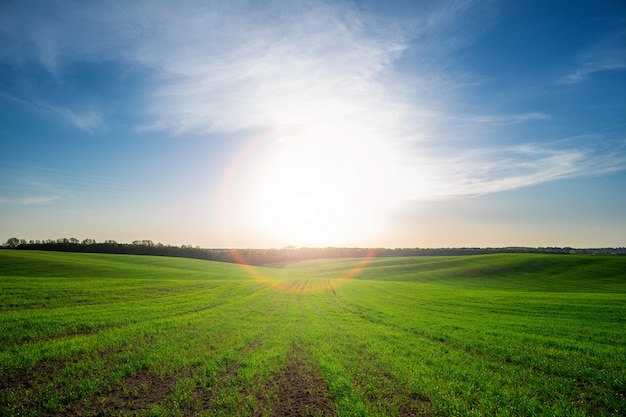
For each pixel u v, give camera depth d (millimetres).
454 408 10836
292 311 33875
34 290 33344
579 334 22344
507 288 72000
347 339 20875
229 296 42844
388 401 11398
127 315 25438
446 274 93625
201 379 12961
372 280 84938
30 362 13922
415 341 20531
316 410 10727
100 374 13133
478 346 19047
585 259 103062
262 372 14039
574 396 12078
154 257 116625
